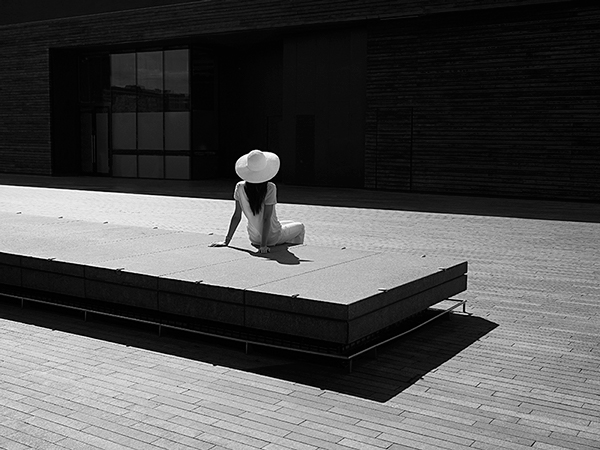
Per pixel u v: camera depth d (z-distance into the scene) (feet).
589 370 16.44
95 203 56.24
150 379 15.53
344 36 72.02
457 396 14.65
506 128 63.05
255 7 72.49
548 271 29.04
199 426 12.91
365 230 40.91
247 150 88.84
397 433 12.70
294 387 15.12
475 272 28.78
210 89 86.99
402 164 69.21
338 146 73.61
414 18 66.85
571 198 60.44
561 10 59.41
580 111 59.41
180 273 19.33
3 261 22.53
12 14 93.61
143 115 88.63
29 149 94.99
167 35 79.30
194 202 57.21
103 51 91.35
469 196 64.95
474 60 64.13
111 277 19.92
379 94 70.03
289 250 23.52
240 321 17.57
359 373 16.12
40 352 17.49
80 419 13.19
